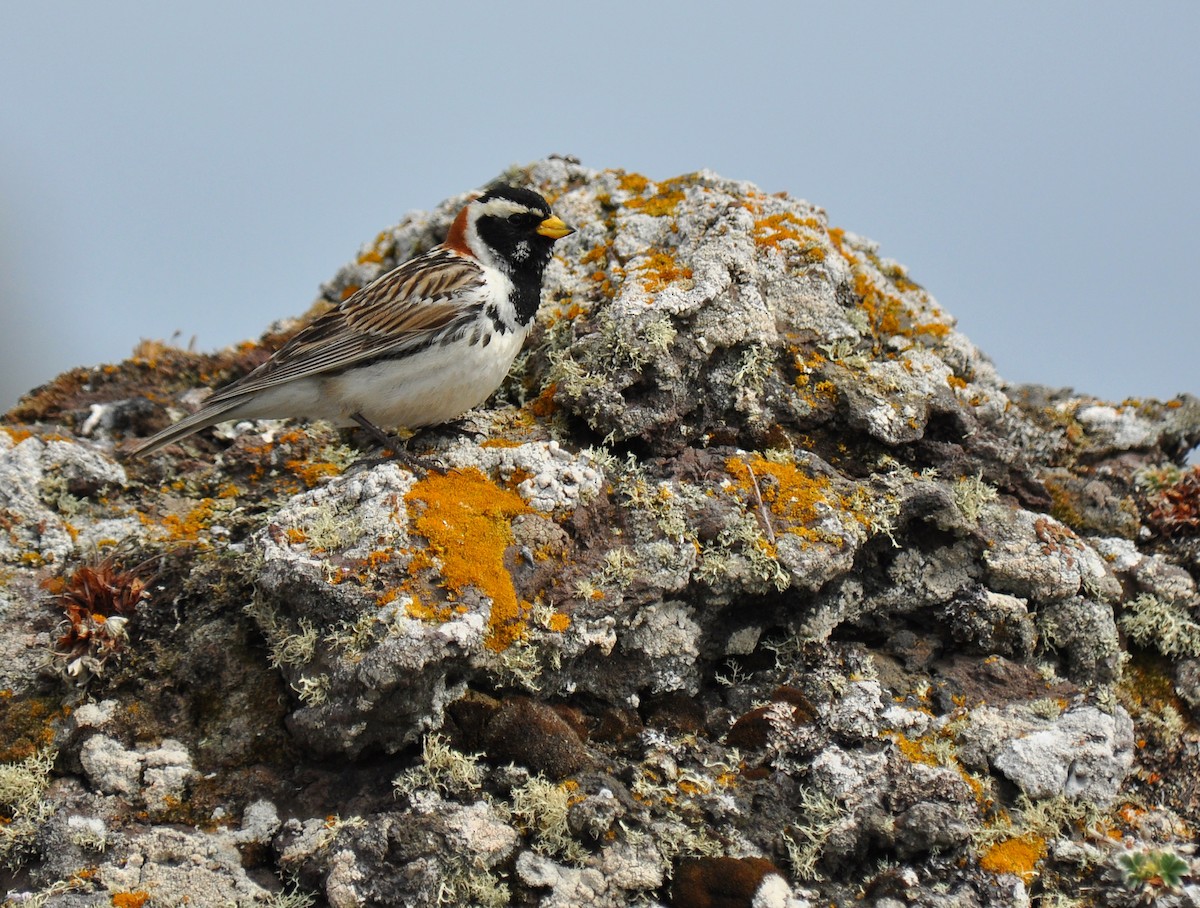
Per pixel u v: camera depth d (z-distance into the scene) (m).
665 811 9.09
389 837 8.62
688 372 11.33
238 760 9.55
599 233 13.54
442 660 9.05
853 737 9.61
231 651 10.05
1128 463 12.74
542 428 11.61
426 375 11.32
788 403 11.52
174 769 9.47
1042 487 11.53
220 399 11.48
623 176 14.49
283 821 9.12
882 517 10.49
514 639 9.27
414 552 9.52
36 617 10.41
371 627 9.11
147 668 10.03
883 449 11.47
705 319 11.48
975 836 9.03
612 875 8.68
